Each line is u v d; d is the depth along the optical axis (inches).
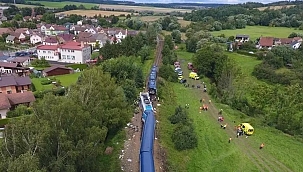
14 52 5236.2
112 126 1927.9
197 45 5290.4
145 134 1879.9
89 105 1636.3
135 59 4200.3
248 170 1777.8
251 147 2059.5
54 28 7357.3
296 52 4495.6
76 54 4564.5
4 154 1134.4
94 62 4544.8
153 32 5826.8
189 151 1943.9
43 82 3341.5
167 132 2187.5
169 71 3683.6
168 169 1704.0
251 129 2237.9
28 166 981.2
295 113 2470.5
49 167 1153.4
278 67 4217.5
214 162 1838.1
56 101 1369.3
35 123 1254.3
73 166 1173.7
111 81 2185.0
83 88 1702.8
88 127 1401.3
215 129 2315.5
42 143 1159.0
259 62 4488.2
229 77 3321.9
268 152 2001.7
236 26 7332.7
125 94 2586.1
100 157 1795.0
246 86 3154.5
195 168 1759.4
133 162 1763.0
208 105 2883.9
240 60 4640.8
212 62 3853.3
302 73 3791.8
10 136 1198.9
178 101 2942.9
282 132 2359.7
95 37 6161.4
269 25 7509.8
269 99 2669.8
